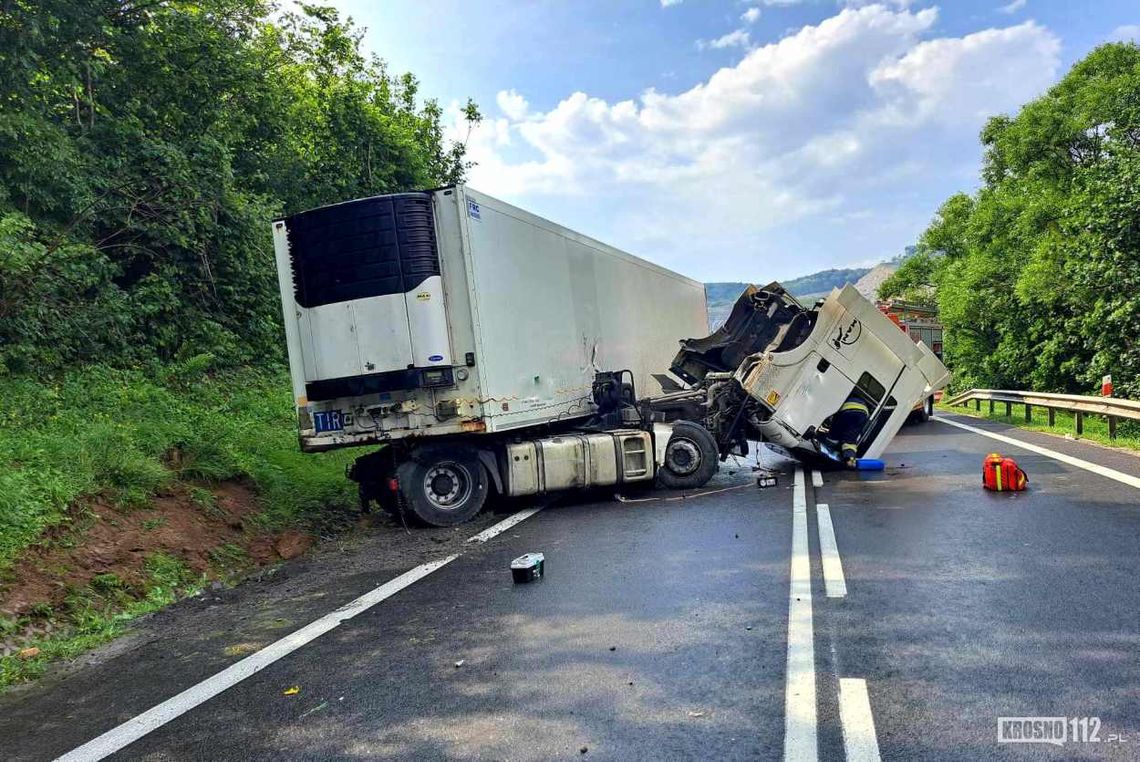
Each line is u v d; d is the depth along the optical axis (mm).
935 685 3793
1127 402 12906
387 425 8734
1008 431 17312
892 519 7883
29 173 11328
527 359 9586
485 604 5664
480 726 3639
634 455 10328
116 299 12531
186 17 14875
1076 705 3508
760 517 8438
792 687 3863
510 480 9516
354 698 4078
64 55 12672
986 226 30828
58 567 6379
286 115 19641
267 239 16469
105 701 4352
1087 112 25703
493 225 9047
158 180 13828
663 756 3246
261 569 7730
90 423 9305
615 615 5191
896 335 12148
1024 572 5617
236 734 3744
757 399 11586
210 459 9766
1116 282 19734
